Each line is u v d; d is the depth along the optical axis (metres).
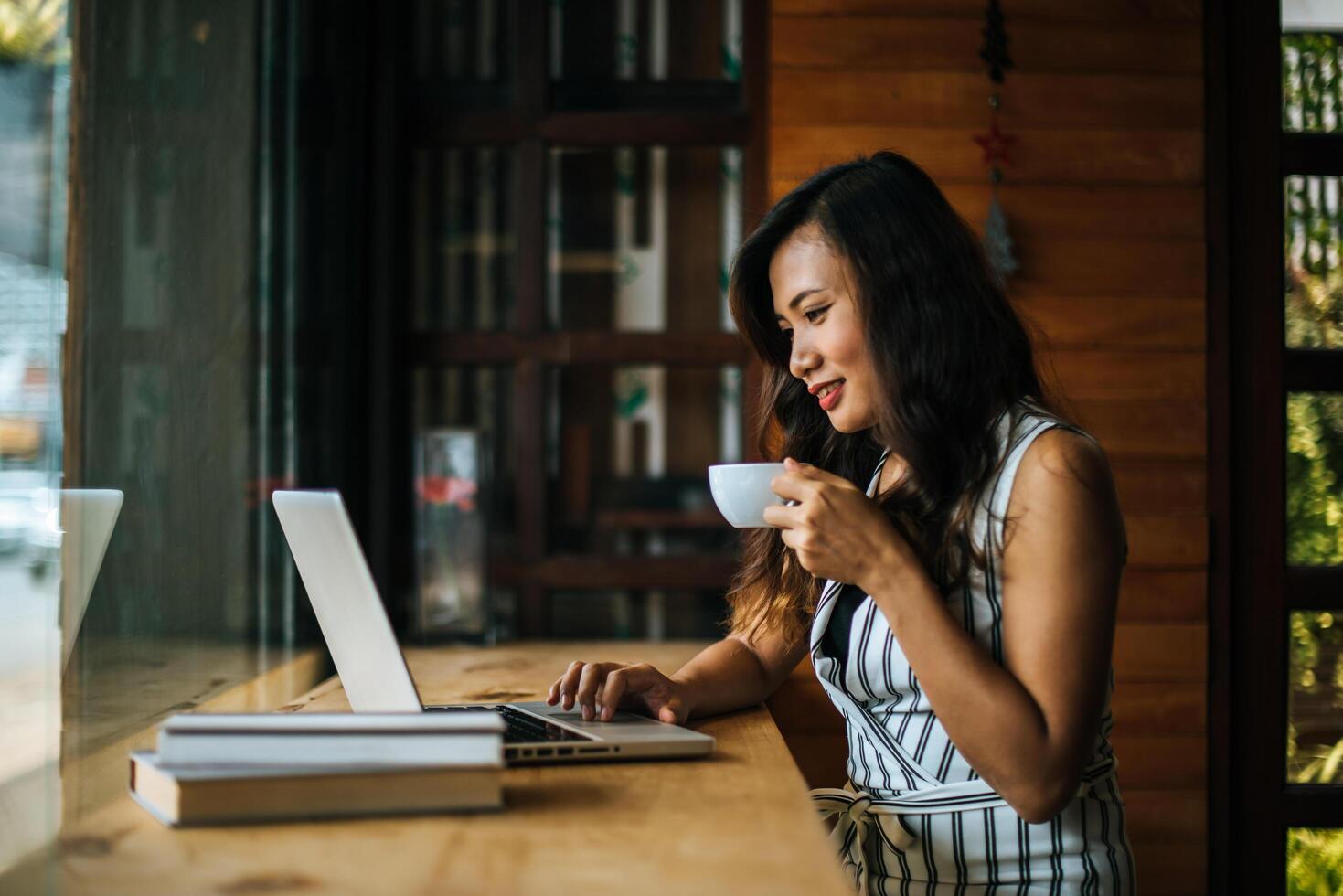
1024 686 1.10
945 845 1.23
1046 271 2.31
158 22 1.39
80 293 1.16
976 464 1.22
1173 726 2.28
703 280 2.45
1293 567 2.35
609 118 2.40
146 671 1.33
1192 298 2.32
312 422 2.07
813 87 2.31
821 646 1.37
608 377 2.44
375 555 2.35
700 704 1.39
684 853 0.78
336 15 2.20
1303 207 2.38
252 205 1.77
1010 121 2.32
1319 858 2.32
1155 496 2.30
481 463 2.22
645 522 2.43
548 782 1.01
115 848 0.78
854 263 1.28
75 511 1.12
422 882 0.72
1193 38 2.33
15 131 1.02
